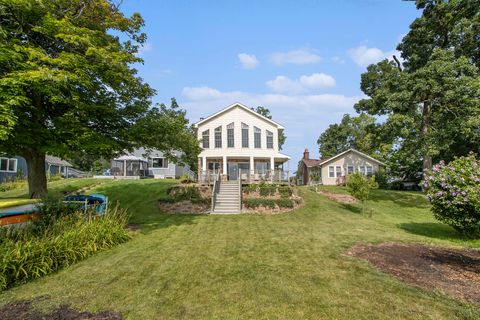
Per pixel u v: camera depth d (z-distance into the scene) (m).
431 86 20.52
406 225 14.56
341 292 5.45
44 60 8.59
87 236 8.46
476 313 4.55
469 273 6.46
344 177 34.22
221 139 27.98
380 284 5.80
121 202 19.77
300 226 13.44
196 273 6.62
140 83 13.35
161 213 17.53
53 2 9.84
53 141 10.09
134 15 12.35
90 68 9.84
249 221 14.87
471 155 10.88
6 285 5.82
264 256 8.07
